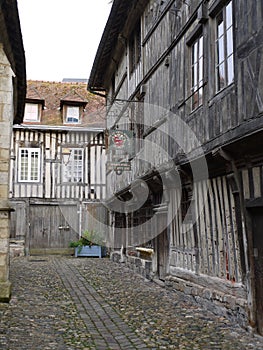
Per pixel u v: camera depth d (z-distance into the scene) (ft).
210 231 22.40
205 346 15.89
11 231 57.67
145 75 33.65
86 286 30.76
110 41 42.73
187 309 22.63
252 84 16.65
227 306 20.08
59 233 59.57
